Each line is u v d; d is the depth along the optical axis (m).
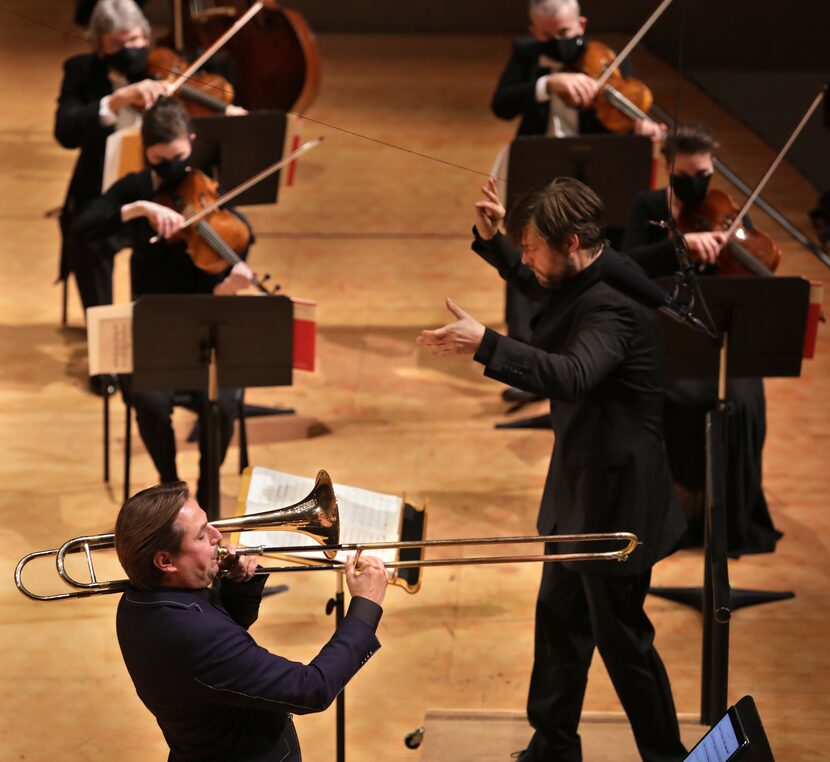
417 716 11.88
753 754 8.05
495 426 17.14
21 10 21.33
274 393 17.89
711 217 14.34
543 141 15.20
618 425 9.73
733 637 12.94
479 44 34.28
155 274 14.83
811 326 12.67
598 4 33.41
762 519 14.63
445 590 13.78
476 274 21.34
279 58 22.73
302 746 11.48
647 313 9.67
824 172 28.69
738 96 31.66
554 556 8.61
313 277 21.12
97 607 13.50
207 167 15.69
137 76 17.45
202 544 7.73
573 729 10.73
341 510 10.01
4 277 20.86
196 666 7.50
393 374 18.44
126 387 14.72
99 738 11.56
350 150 25.38
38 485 15.66
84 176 17.67
